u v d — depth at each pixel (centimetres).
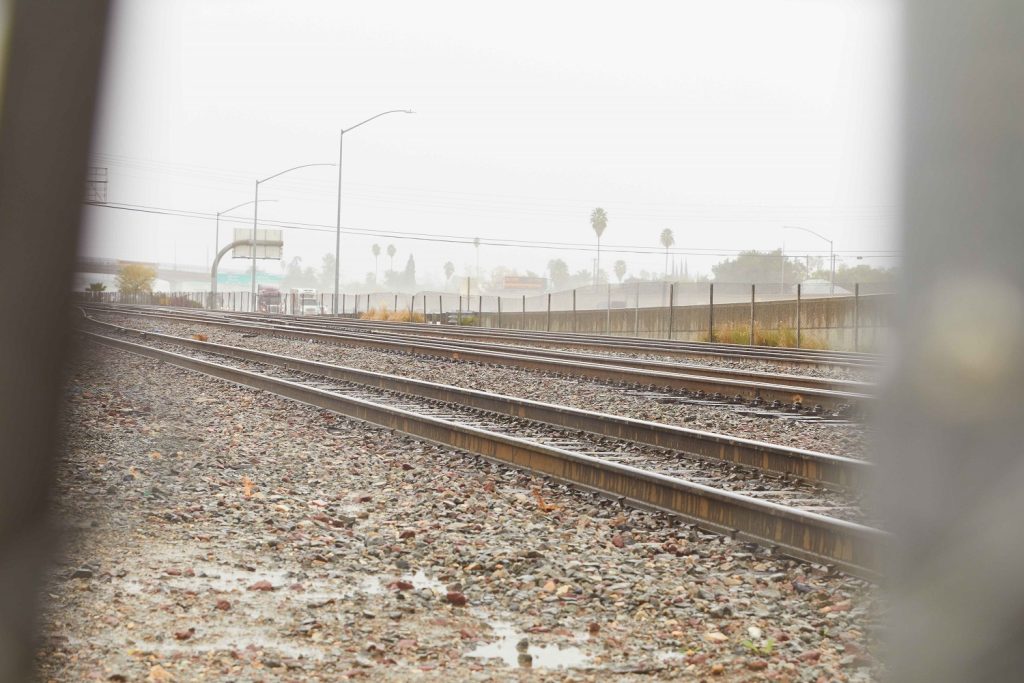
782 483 984
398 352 2736
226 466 1019
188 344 2784
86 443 1091
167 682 454
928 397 350
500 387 1892
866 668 491
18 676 456
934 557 368
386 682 469
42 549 657
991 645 361
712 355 2897
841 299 3509
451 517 823
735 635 551
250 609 570
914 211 333
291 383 1655
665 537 775
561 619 579
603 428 1271
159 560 660
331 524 788
